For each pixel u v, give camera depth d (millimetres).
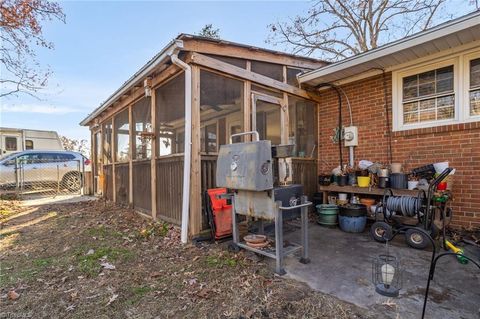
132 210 6059
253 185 2689
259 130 4691
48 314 2070
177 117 4387
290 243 3283
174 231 4152
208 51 3955
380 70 4875
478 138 3850
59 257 3250
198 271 2773
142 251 3410
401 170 4379
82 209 6496
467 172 3943
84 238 4012
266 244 3068
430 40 3719
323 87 5773
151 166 5168
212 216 3662
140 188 5805
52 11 7227
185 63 3805
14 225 4965
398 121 4727
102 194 8469
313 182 5844
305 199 2994
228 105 4293
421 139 4430
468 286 2398
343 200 4887
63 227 4719
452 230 3992
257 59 4613
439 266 2848
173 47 3676
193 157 3824
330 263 2975
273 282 2512
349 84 5453
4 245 3750
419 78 4508
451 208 3963
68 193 9820
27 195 9102
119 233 4246
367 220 4754
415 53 4191
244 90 4465
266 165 2721
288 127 5207
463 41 3801
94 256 3232
